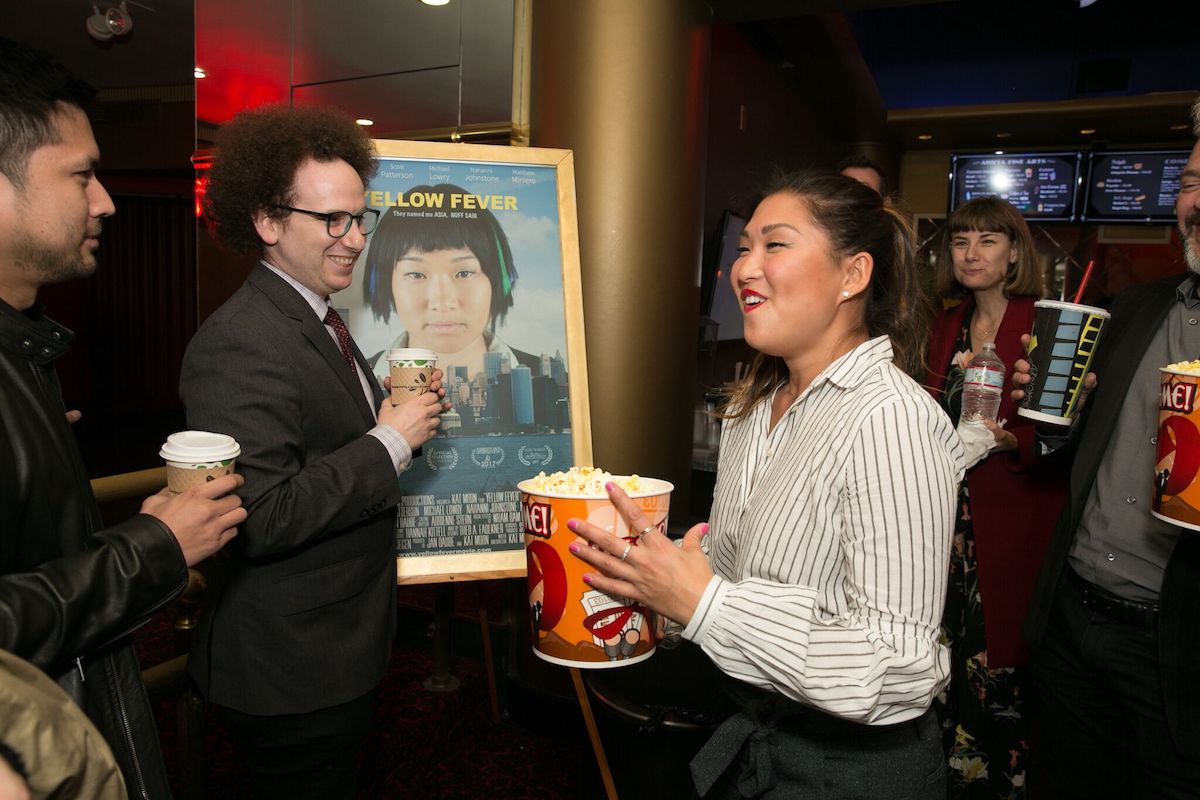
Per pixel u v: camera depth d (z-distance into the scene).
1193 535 1.34
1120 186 6.01
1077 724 1.68
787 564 1.01
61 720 0.56
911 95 6.30
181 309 6.83
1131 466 1.55
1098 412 1.62
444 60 3.02
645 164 2.56
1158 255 6.11
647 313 2.61
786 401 1.20
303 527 1.30
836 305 1.10
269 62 3.37
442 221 1.92
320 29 3.22
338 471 1.35
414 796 2.38
